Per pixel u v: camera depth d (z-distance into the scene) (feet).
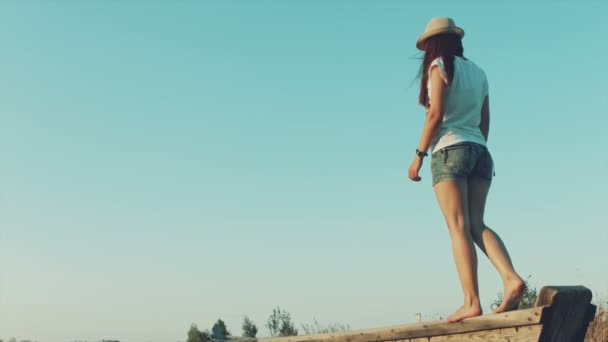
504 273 14.51
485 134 17.08
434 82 15.55
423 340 14.29
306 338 16.76
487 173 15.83
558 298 12.22
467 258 14.82
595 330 28.94
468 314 14.34
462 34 16.43
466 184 15.51
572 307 12.57
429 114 15.52
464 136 15.51
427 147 15.70
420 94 16.35
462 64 15.97
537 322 12.24
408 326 14.56
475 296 14.52
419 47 16.66
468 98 15.79
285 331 58.49
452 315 14.66
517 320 12.59
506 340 12.81
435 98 15.44
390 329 14.87
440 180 15.49
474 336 13.38
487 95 16.84
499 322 12.88
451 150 15.40
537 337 12.31
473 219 15.62
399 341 14.76
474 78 16.01
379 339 15.07
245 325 59.00
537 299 12.46
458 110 15.72
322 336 16.38
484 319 13.16
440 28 16.11
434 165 15.74
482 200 15.74
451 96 15.69
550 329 12.36
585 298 12.75
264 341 18.28
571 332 12.79
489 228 15.48
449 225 15.30
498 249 14.97
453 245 15.14
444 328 13.88
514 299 14.21
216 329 25.99
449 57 15.67
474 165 15.53
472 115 15.87
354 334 15.60
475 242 15.62
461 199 15.28
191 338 55.93
